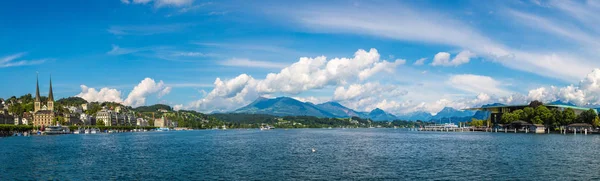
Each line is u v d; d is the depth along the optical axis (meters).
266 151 143.75
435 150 144.88
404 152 137.38
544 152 131.12
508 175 84.75
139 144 188.62
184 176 85.25
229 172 90.19
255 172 90.12
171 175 86.50
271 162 108.00
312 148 158.62
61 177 84.62
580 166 96.81
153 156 125.12
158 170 93.50
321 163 105.50
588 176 83.06
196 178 82.88
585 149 141.75
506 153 129.12
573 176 83.12
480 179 80.31
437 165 100.69
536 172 88.25
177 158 118.75
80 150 149.00
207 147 166.38
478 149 146.88
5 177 84.62
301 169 94.31
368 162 107.62
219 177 83.88
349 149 152.50
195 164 104.06
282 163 105.62
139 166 100.56
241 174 87.38
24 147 164.38
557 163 102.38
